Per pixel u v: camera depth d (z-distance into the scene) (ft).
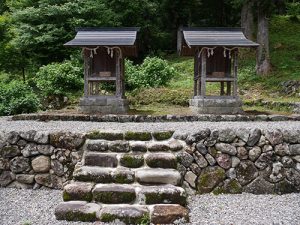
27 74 48.29
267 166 14.42
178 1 54.90
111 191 11.74
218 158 14.32
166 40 56.65
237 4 43.57
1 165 14.92
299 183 14.47
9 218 11.38
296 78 37.63
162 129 16.25
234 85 25.23
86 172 12.71
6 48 44.21
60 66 35.70
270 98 34.42
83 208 11.18
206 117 22.21
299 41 48.70
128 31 26.91
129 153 14.11
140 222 10.84
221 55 26.02
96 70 26.35
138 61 53.26
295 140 14.71
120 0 47.01
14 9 45.42
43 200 13.34
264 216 11.70
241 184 14.24
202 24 62.13
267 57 41.55
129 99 32.73
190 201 13.10
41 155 14.84
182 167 14.11
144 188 12.03
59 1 43.24
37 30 41.19
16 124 19.79
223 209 12.37
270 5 40.27
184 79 41.50
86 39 25.59
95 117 22.16
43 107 33.45
